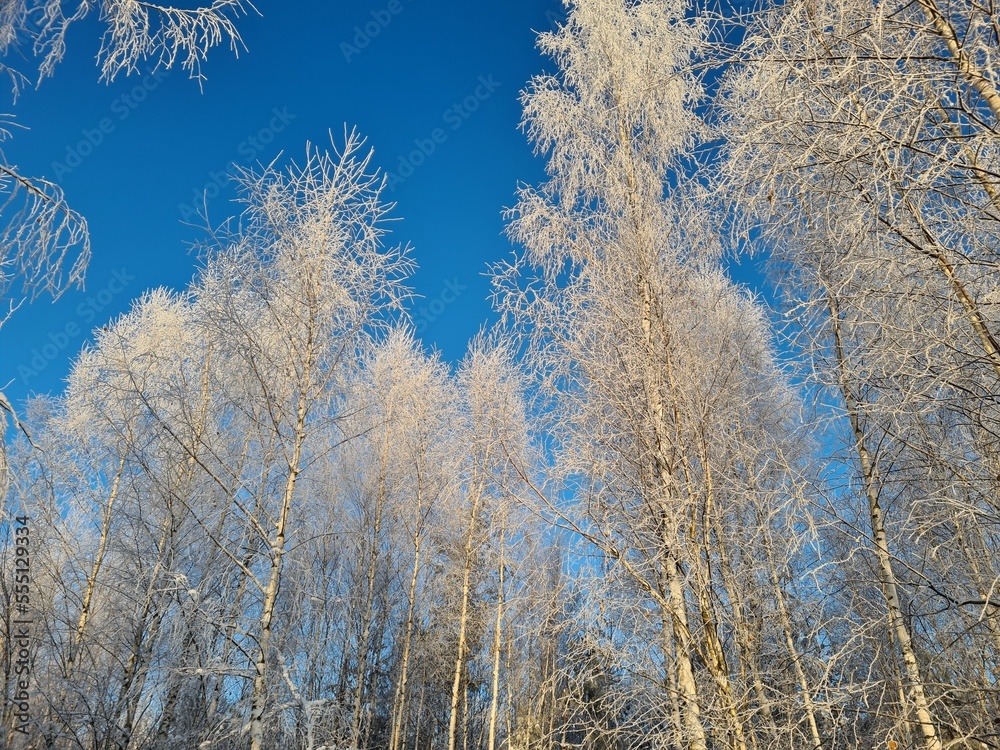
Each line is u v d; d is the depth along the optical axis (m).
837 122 3.49
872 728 5.81
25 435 3.67
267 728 5.68
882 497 6.17
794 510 5.08
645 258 6.53
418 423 13.09
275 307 6.41
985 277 3.55
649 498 5.57
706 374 6.37
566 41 7.74
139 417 8.44
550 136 7.42
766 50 4.02
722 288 7.35
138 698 6.84
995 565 5.14
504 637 11.00
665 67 7.14
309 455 6.77
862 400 4.96
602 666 5.16
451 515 12.14
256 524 5.75
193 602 6.75
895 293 3.79
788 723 4.96
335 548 12.27
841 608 6.29
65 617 7.52
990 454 4.39
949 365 3.73
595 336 6.42
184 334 10.03
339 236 6.70
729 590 5.62
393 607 14.19
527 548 10.38
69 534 8.05
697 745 4.60
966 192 3.68
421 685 14.40
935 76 3.28
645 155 7.08
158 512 8.08
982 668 5.38
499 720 11.85
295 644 7.81
